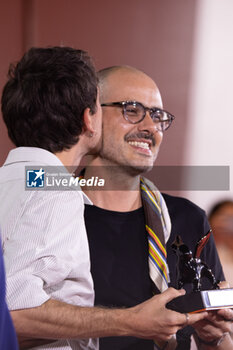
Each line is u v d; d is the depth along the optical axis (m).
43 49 3.74
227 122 10.92
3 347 2.22
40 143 3.60
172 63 10.20
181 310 3.58
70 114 3.61
